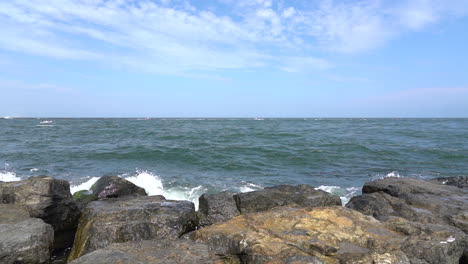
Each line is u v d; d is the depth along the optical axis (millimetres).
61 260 7113
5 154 21922
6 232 5980
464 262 5883
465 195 9547
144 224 6824
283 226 6250
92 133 40344
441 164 19938
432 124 71188
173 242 5793
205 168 18438
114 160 20188
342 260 4996
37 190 7973
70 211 8180
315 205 8586
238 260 5391
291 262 4676
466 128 52844
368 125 66938
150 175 15734
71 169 17453
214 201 8539
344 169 18594
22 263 5609
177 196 12711
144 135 37219
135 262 4914
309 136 37219
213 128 53531
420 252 5254
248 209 8406
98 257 5055
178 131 44469
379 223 6438
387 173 17469
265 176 16641
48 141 30188
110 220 6957
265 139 33219
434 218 7559
